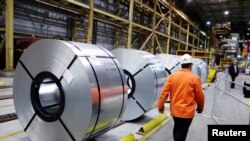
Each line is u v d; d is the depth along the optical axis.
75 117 3.58
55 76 3.73
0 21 12.43
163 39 25.84
